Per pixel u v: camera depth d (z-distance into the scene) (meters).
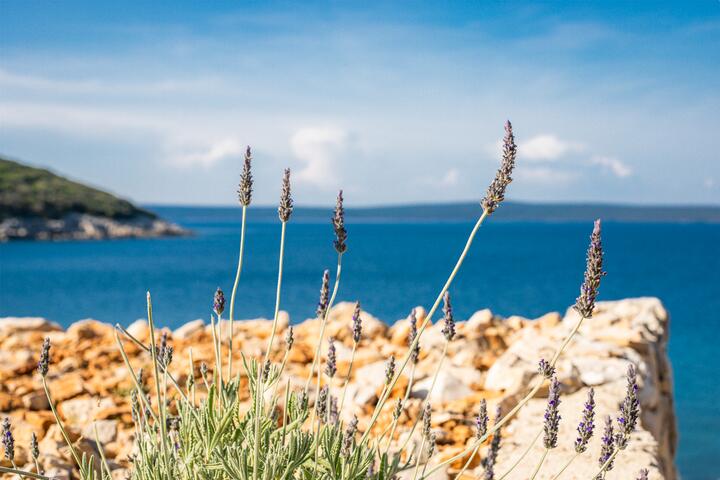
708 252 126.19
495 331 8.29
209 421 2.90
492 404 6.00
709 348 27.02
